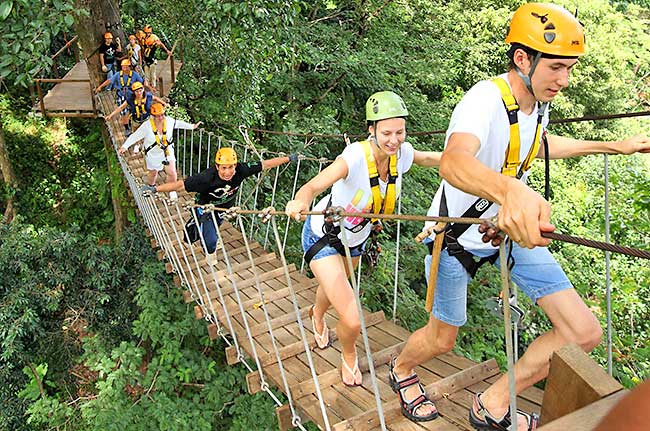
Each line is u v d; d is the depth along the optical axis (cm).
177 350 702
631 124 1599
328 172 232
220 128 985
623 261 815
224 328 405
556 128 1452
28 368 809
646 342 642
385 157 238
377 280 696
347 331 263
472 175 114
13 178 1191
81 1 880
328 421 262
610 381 99
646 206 600
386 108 224
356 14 1224
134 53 864
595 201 1093
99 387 682
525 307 659
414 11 1320
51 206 1246
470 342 640
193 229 471
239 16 680
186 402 659
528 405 234
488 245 193
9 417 785
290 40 873
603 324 695
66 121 1337
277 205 880
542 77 158
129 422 639
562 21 155
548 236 100
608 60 1484
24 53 441
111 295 902
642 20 1889
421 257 770
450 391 257
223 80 864
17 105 1336
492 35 1398
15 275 874
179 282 548
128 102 696
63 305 882
